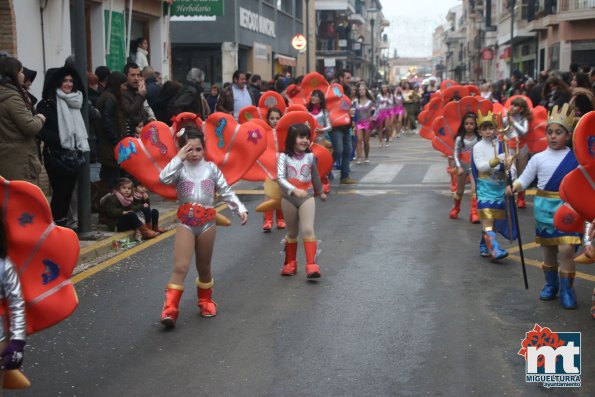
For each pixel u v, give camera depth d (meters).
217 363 5.30
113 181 10.40
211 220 6.19
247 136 6.65
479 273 7.68
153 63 19.67
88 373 5.17
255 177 8.00
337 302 6.71
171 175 6.02
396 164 18.08
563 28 35.81
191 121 6.64
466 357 5.33
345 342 5.67
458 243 9.17
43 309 4.04
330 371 5.11
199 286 6.40
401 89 28.98
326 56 57.38
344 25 61.25
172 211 11.24
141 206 9.69
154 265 8.20
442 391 4.77
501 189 8.16
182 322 6.25
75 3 8.90
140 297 6.98
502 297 6.80
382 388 4.82
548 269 6.66
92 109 9.98
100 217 9.92
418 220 10.74
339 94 13.97
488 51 53.84
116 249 9.02
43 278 4.04
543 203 6.50
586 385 4.85
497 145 8.11
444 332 5.87
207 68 28.28
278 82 18.42
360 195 13.20
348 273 7.74
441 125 12.41
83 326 6.16
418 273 7.70
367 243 9.21
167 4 19.75
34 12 12.73
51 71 8.88
